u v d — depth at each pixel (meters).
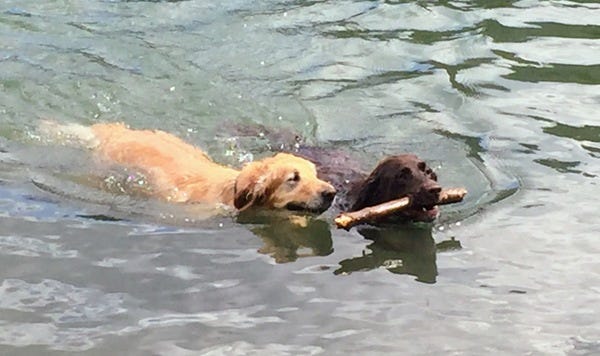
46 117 5.38
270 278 4.41
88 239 4.58
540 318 4.23
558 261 4.47
